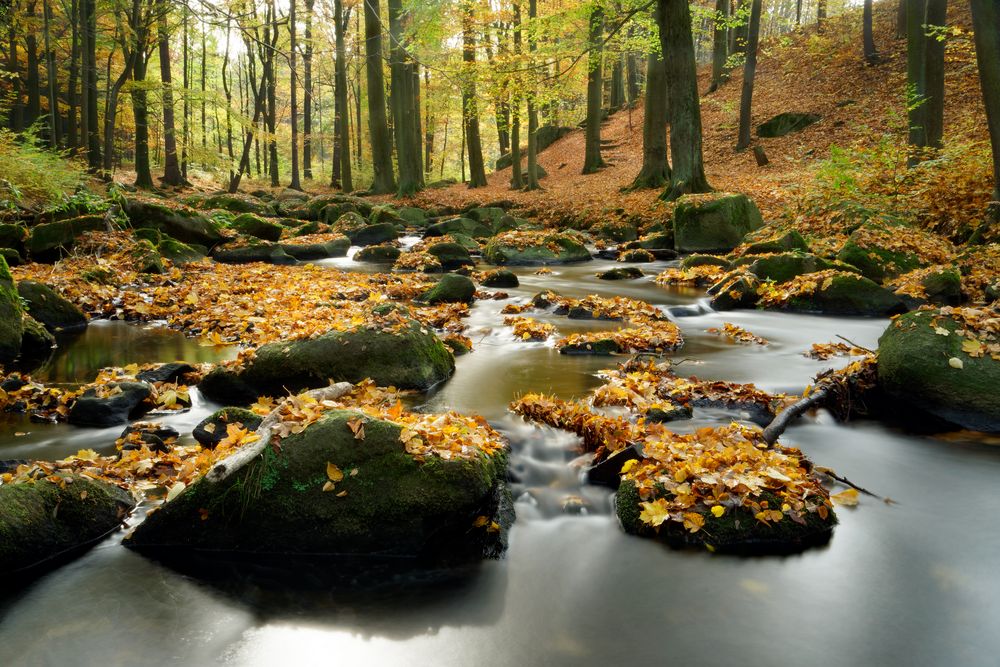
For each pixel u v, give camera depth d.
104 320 9.35
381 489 3.63
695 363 7.12
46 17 22.92
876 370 5.87
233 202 22.34
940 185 12.89
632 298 11.11
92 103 26.73
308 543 3.58
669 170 22.97
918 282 9.60
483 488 3.72
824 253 11.55
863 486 4.36
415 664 2.78
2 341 6.98
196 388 6.15
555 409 5.22
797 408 5.30
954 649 2.85
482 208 21.88
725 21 25.17
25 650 2.80
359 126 41.72
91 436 5.00
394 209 24.66
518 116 27.67
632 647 2.88
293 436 3.76
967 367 5.34
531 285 12.62
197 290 10.53
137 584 3.29
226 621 3.03
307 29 32.34
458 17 23.70
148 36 24.33
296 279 11.84
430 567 3.51
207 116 39.47
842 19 32.28
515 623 3.05
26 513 3.43
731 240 15.20
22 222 12.72
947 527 3.85
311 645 2.88
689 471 3.99
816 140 24.53
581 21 21.67
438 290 10.46
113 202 14.31
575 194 24.97
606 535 3.80
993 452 4.88
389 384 5.95
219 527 3.60
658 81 22.45
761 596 3.23
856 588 3.29
